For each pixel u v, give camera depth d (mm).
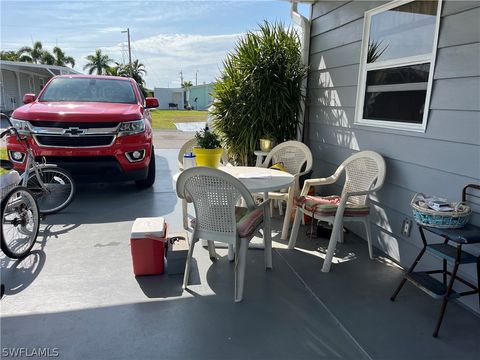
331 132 4078
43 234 3305
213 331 2004
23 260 2781
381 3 3104
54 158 3988
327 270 2758
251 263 2893
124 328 2012
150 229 2572
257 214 2467
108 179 4230
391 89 3055
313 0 4320
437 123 2479
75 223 3611
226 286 2494
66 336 1934
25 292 2338
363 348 1894
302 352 1854
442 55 2414
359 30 3453
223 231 2344
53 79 5078
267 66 4543
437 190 2510
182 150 3992
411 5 2783
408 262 2812
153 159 4867
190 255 2457
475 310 2250
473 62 2180
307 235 3516
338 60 3873
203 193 2303
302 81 4633
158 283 2506
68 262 2770
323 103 4254
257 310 2223
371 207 3258
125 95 4984
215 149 2914
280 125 4699
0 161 3572
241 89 4676
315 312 2217
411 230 2770
